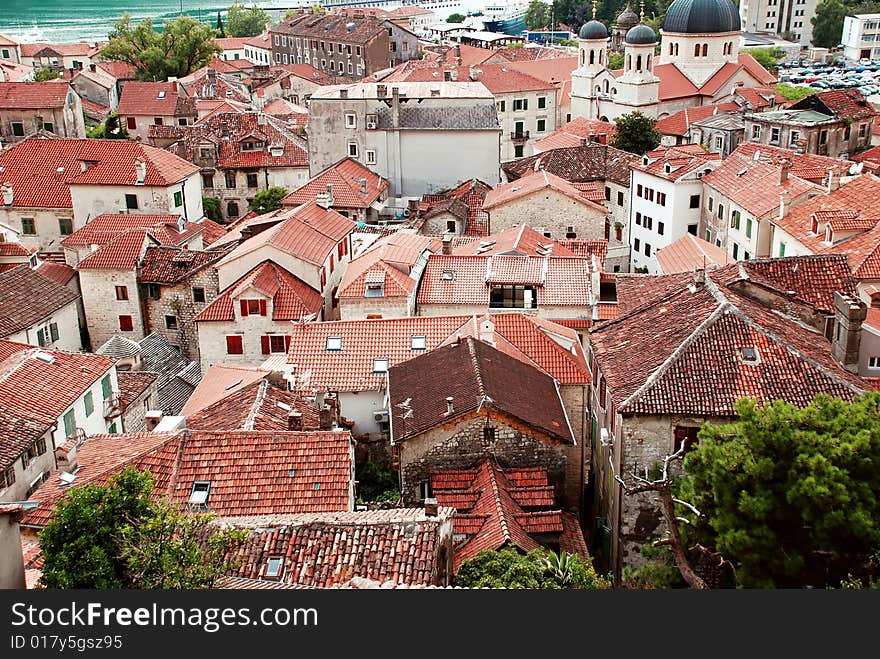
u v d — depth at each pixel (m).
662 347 44.12
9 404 51.88
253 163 125.56
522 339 57.97
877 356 49.75
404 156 125.19
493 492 44.06
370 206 114.25
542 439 47.72
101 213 110.69
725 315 43.66
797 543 30.25
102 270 83.81
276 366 59.09
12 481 48.53
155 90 162.88
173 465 41.47
